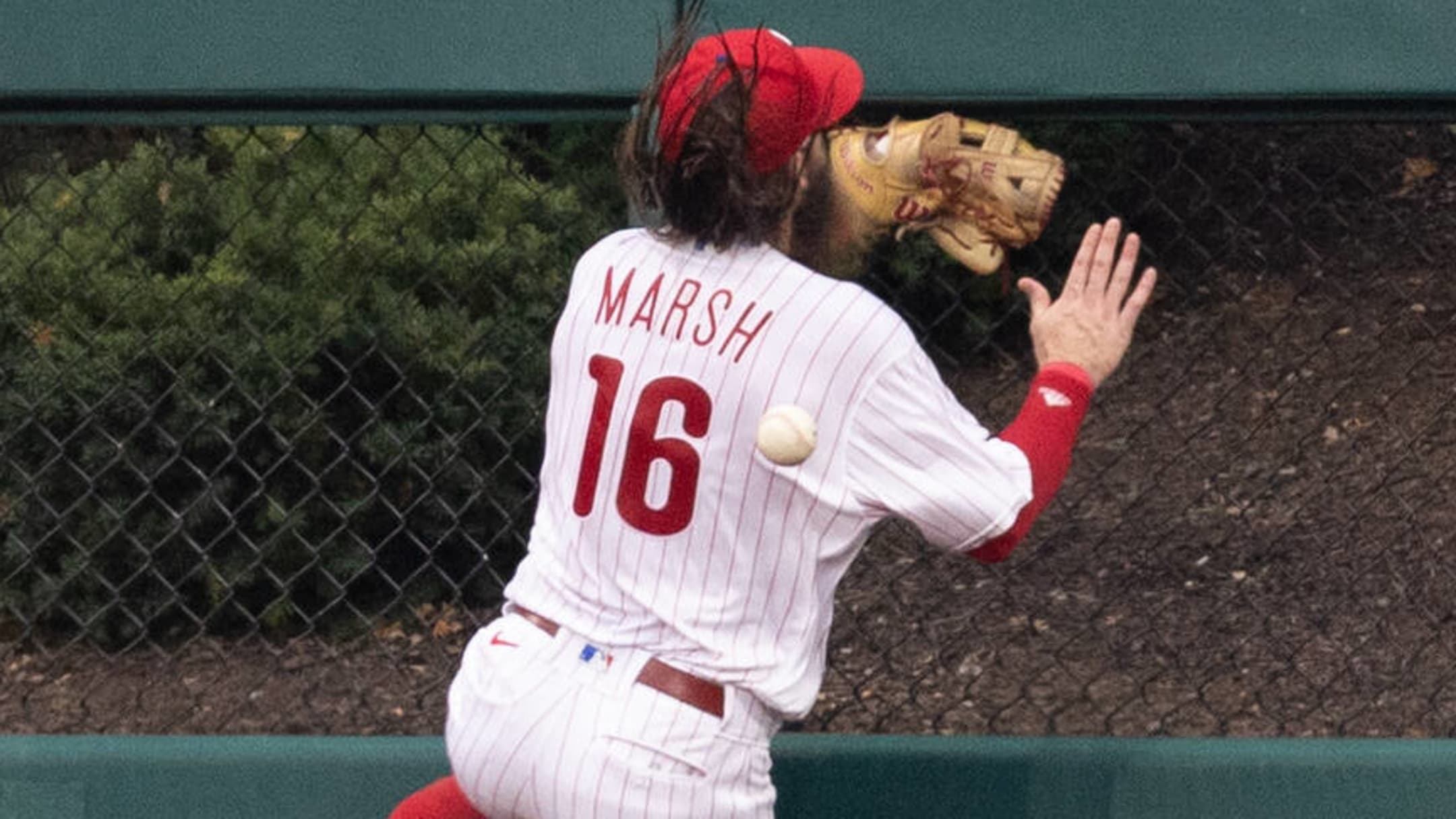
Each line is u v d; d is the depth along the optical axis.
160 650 17.78
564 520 8.63
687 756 8.20
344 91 10.62
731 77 8.12
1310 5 10.30
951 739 11.37
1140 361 23.89
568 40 10.57
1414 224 23.52
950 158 9.06
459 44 10.57
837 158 9.16
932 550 20.59
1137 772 11.23
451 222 17.02
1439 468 21.91
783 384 8.16
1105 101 10.48
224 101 10.77
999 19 10.38
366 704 17.52
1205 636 19.44
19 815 11.70
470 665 8.73
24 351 17.09
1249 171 20.62
